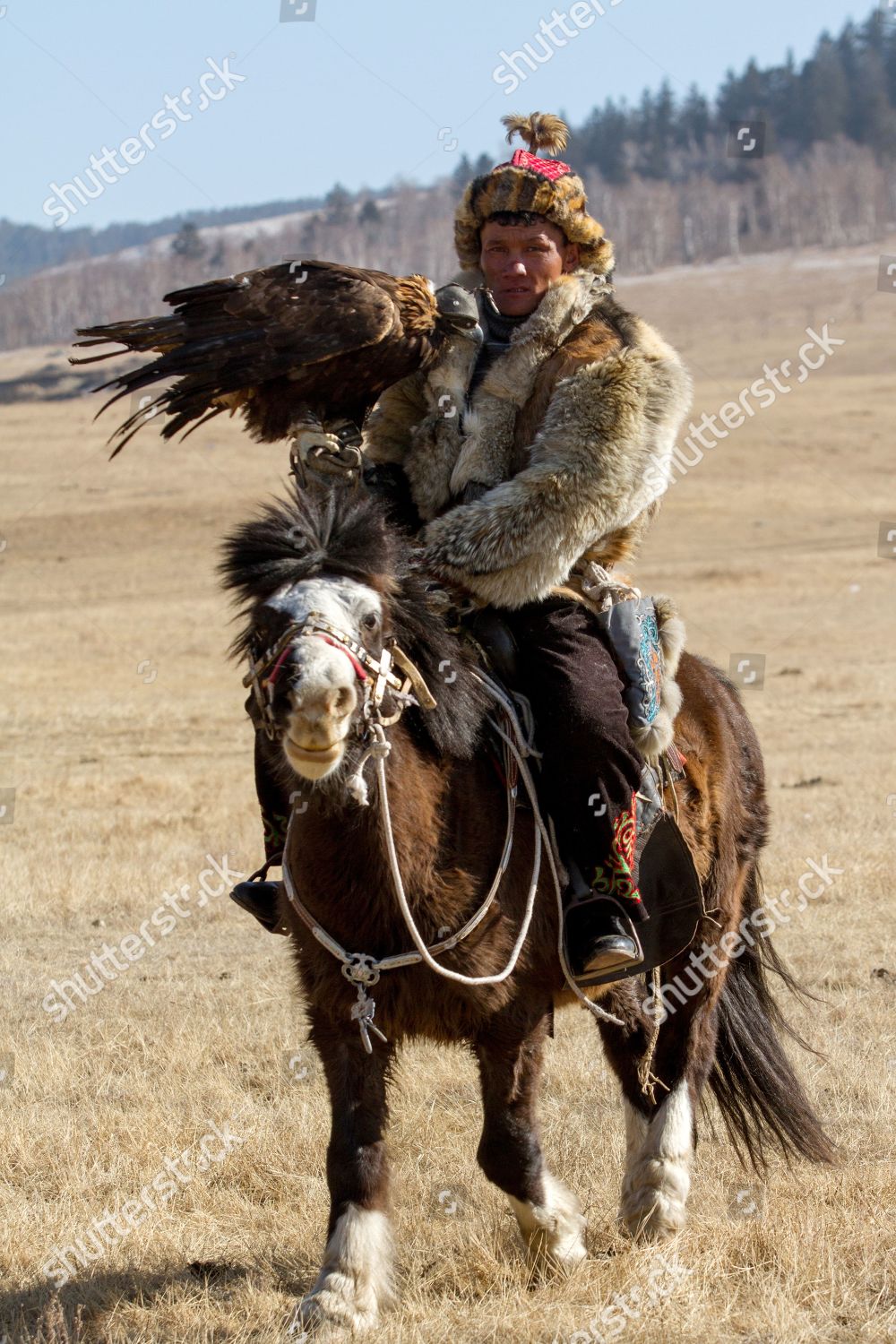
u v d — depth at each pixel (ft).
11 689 106.73
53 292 488.02
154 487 222.07
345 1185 21.61
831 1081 32.30
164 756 81.35
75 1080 32.91
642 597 25.44
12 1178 28.30
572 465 22.95
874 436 258.37
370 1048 20.88
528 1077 22.57
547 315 24.43
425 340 23.82
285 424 23.56
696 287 506.48
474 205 26.27
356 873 20.94
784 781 69.46
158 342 23.24
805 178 630.33
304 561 20.15
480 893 21.83
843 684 103.45
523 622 23.82
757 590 151.84
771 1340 21.43
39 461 244.42
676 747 26.17
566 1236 23.12
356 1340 20.79
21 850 55.47
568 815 23.44
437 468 24.86
